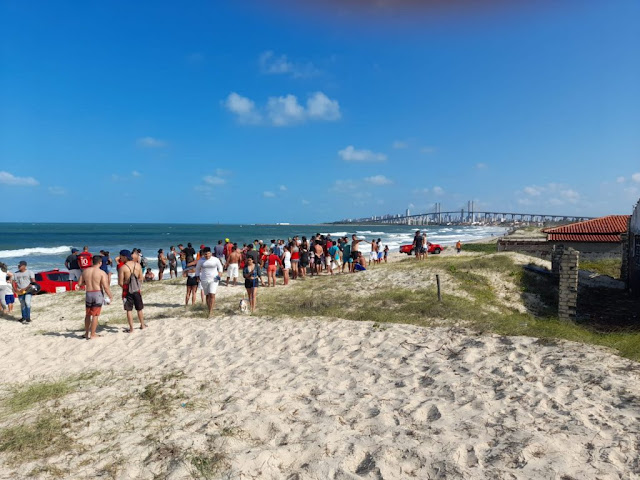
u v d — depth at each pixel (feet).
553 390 18.22
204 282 37.93
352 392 19.95
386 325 30.71
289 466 13.87
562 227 86.07
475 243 184.75
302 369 23.43
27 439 15.97
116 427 17.03
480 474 12.52
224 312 39.29
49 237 309.01
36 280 62.69
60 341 32.09
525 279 49.37
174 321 36.11
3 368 27.17
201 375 23.16
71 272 58.29
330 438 15.28
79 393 21.20
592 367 20.38
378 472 12.96
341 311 37.22
